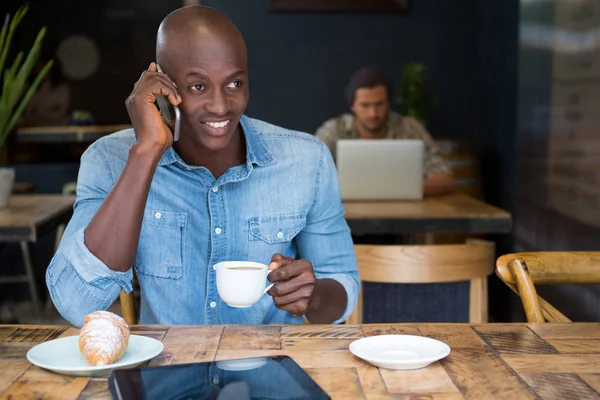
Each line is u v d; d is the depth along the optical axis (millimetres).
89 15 6902
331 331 1224
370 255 1970
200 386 940
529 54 3650
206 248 1543
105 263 1302
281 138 1604
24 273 4602
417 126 4008
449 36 5023
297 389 929
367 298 2088
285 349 1128
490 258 2049
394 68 5059
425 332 1219
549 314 1463
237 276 1183
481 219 3000
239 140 1565
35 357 1050
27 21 6793
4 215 3012
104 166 1506
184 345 1148
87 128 5855
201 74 1339
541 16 3449
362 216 2961
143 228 1518
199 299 1541
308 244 1637
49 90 6793
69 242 1335
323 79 5070
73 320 1356
